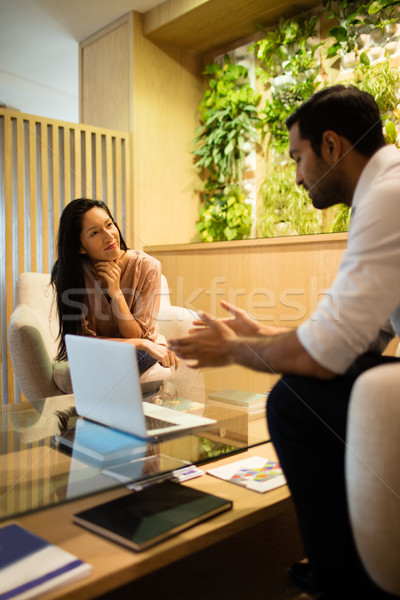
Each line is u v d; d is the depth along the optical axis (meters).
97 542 0.85
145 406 1.37
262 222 2.97
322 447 0.91
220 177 3.28
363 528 0.80
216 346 1.00
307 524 0.94
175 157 3.40
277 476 1.13
